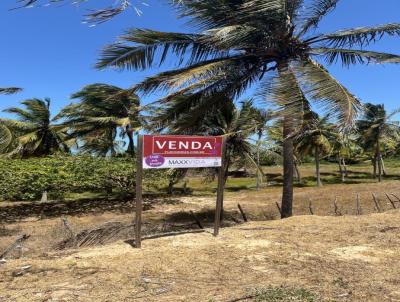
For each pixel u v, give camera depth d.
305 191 37.06
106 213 25.33
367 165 81.00
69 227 10.28
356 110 11.89
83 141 34.00
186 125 16.44
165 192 37.44
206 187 44.75
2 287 5.94
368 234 9.05
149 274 6.44
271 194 36.03
